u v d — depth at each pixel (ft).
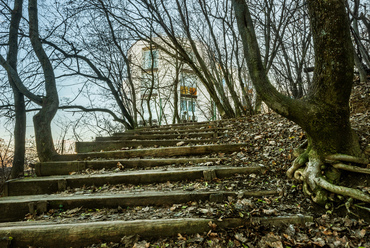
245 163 11.66
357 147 8.48
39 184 10.76
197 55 28.19
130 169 12.47
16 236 7.04
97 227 7.20
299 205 8.18
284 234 6.72
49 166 12.51
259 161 11.73
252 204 8.11
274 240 6.49
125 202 9.00
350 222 6.97
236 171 10.77
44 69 15.53
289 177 9.59
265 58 26.48
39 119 13.94
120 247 6.87
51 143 14.01
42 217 8.46
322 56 7.68
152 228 7.20
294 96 28.78
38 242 7.01
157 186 10.40
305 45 28.60
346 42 7.32
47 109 14.39
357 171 7.89
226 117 29.66
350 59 7.36
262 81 8.77
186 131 20.13
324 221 7.22
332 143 8.32
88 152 15.52
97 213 8.55
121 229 7.18
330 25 7.29
